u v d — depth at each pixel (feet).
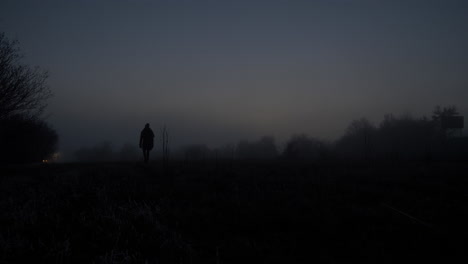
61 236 16.15
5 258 13.60
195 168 47.50
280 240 17.72
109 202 22.03
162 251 15.11
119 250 14.89
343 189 31.55
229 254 15.58
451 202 26.76
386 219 21.17
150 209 21.21
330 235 18.29
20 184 31.01
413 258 15.12
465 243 16.83
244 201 25.08
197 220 20.33
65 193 24.62
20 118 55.47
